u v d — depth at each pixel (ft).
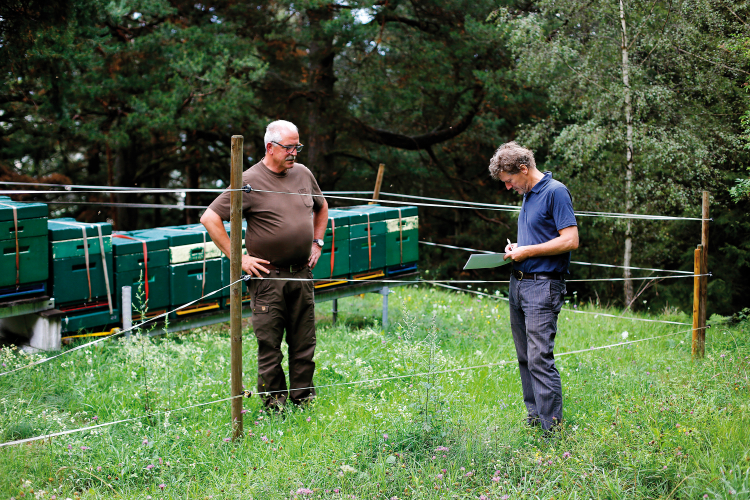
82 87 36.70
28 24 26.86
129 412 13.39
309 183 14.12
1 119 46.83
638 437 11.25
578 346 20.04
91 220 56.95
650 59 33.35
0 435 12.03
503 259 12.60
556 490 9.87
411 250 23.12
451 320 22.93
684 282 38.24
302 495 9.61
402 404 13.28
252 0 46.03
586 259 48.60
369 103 56.29
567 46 34.09
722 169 32.91
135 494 10.33
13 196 52.24
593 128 33.17
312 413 13.67
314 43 48.39
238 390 12.30
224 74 39.75
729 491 9.24
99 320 18.47
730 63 30.19
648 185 32.91
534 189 12.39
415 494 9.66
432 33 49.37
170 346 17.83
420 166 57.06
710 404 12.94
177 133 44.39
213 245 19.86
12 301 16.75
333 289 21.24
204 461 11.43
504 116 51.67
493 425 12.14
